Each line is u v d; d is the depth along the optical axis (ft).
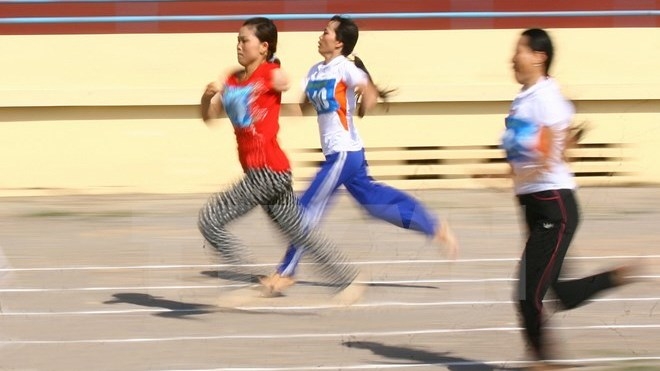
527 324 23.49
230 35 52.49
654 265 36.19
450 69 53.21
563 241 23.22
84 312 29.89
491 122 53.01
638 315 29.60
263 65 29.45
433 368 24.81
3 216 45.93
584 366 24.79
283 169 29.63
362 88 31.94
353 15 53.01
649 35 53.83
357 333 27.96
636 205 48.55
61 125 51.72
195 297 31.42
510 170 24.12
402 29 53.26
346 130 32.12
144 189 52.08
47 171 51.83
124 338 27.37
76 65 52.08
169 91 51.72
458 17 53.36
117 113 51.90
